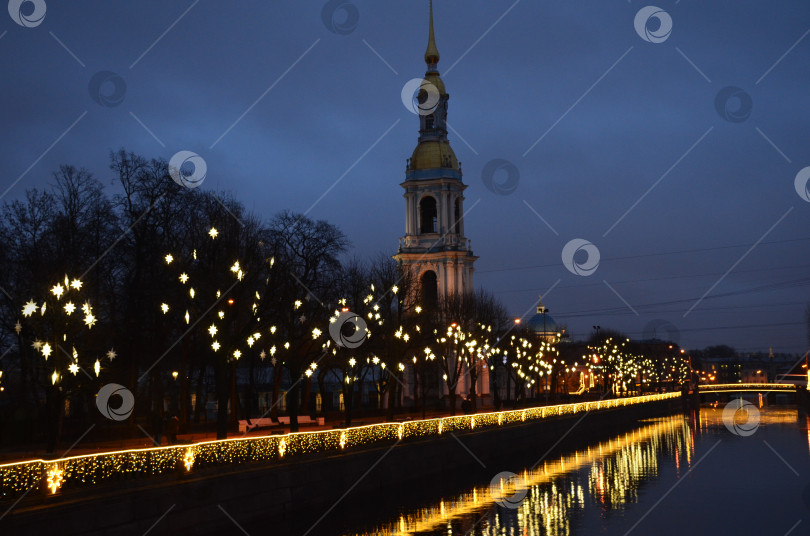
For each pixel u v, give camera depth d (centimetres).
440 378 12912
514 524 4412
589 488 5684
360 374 9094
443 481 5834
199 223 6888
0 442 5534
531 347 11906
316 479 4366
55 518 2795
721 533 4197
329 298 8406
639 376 18750
